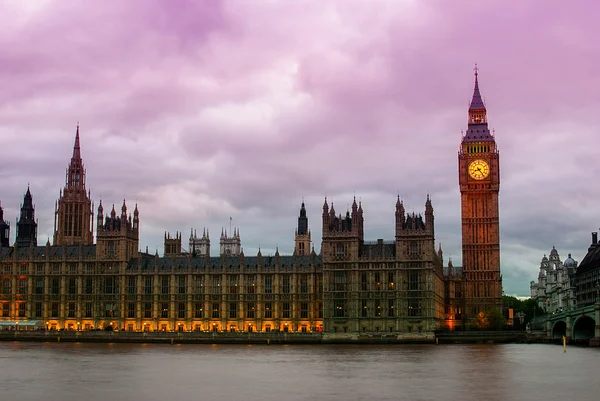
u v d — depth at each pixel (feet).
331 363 467.11
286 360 496.23
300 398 297.53
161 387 335.67
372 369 419.74
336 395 305.53
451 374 387.34
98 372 404.16
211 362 478.18
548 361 475.72
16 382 354.95
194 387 335.26
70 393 315.37
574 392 312.50
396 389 323.78
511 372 397.19
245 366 443.73
